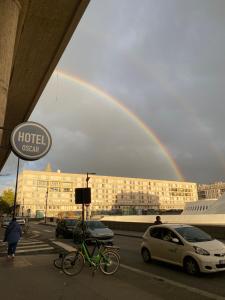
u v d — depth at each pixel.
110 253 9.92
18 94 20.97
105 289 7.81
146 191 140.75
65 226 25.16
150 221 32.66
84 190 14.27
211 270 9.22
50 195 114.06
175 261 10.45
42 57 16.64
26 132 8.97
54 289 7.79
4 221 51.69
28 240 21.47
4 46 9.72
